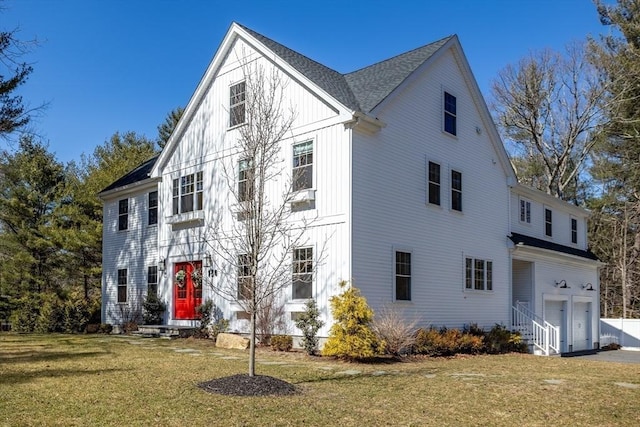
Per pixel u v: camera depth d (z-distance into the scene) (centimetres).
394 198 1688
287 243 1620
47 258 3225
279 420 743
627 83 3312
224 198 1908
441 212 1889
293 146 1689
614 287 4112
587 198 4306
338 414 789
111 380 997
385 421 764
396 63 1961
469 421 780
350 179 1541
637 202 3703
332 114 1602
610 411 864
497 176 2247
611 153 3588
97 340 1822
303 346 1545
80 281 3391
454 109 2023
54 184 3466
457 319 1908
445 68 1994
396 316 1576
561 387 1066
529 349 2175
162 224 2197
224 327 1802
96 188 3158
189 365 1201
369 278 1566
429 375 1196
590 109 3669
